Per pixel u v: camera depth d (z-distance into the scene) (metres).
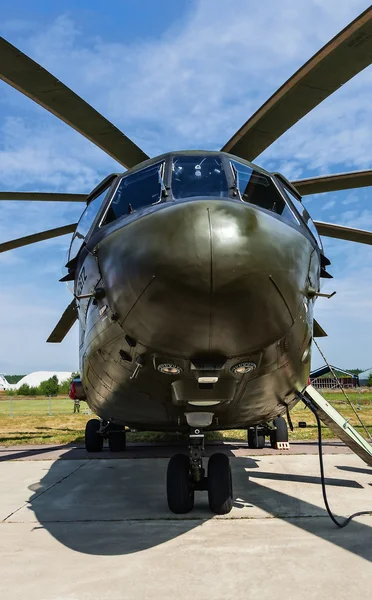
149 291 3.07
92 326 4.12
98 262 3.83
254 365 3.69
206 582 2.88
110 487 6.00
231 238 3.01
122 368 4.05
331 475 6.50
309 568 3.09
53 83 5.52
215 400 4.11
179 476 4.55
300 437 10.48
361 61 5.07
